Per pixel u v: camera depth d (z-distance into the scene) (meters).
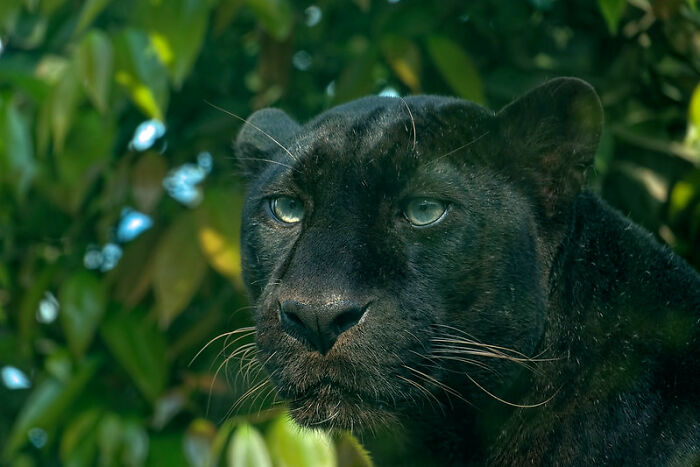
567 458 6.02
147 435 9.13
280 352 5.69
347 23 9.88
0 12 8.70
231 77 9.91
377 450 6.65
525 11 9.18
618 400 5.96
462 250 5.82
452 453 6.40
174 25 7.96
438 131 6.03
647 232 6.60
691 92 8.94
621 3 7.87
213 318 9.02
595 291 6.16
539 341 6.11
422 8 8.77
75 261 9.67
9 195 9.68
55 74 9.02
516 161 6.16
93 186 9.86
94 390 9.38
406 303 5.63
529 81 9.06
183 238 8.43
